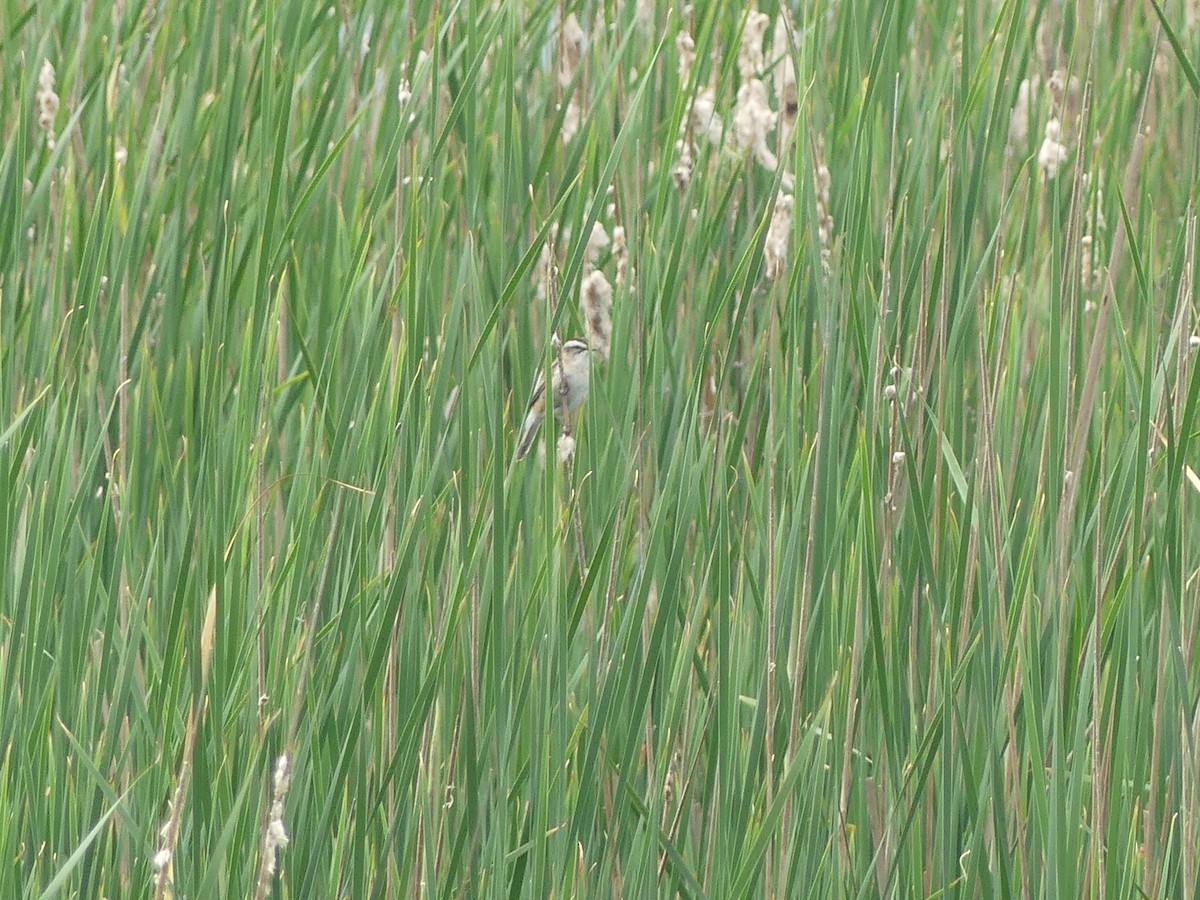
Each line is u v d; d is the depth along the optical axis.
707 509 8.95
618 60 11.09
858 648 8.23
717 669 8.33
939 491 8.77
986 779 8.07
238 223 11.20
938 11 13.06
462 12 12.37
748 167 10.94
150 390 10.21
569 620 8.54
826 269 9.57
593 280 10.14
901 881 8.29
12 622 8.55
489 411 8.97
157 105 12.79
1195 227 8.45
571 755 8.58
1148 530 8.47
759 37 11.11
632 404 9.10
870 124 9.43
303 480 9.17
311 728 8.23
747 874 7.75
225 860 8.05
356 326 10.69
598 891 8.16
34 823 8.51
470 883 8.38
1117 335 8.52
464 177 11.49
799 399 9.16
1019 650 8.00
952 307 9.66
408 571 8.20
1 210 11.13
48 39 12.80
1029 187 11.08
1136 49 14.09
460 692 8.71
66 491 8.83
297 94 12.45
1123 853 8.14
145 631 8.76
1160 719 7.90
